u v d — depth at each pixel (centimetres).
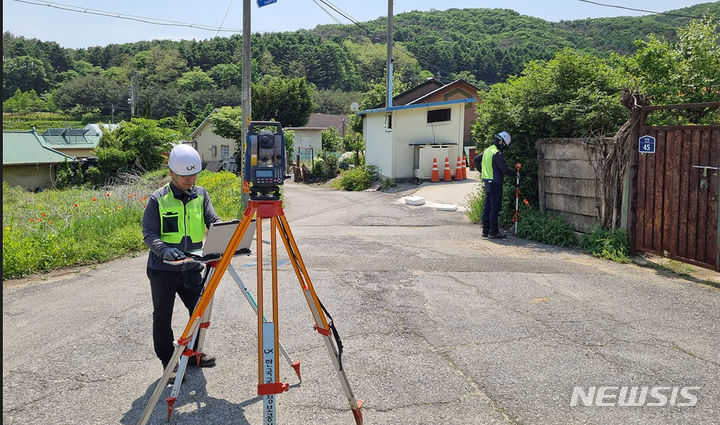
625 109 872
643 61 949
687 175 654
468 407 347
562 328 484
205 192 395
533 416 335
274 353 288
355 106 3169
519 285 624
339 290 613
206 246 326
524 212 969
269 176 289
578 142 862
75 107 9519
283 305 561
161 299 369
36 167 3409
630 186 742
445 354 432
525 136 984
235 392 376
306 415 341
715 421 326
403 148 1842
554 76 961
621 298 568
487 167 909
